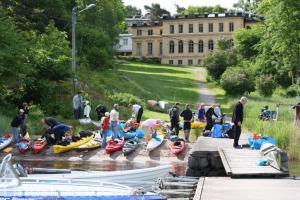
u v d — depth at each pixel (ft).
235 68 269.85
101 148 107.96
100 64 241.96
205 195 53.52
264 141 82.28
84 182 54.13
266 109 151.94
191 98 245.86
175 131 117.50
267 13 249.55
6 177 50.08
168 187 67.56
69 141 107.34
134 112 132.36
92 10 277.03
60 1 219.82
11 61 144.97
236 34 329.31
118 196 48.83
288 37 240.53
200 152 76.64
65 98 162.30
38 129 126.31
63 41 176.45
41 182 53.36
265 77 255.50
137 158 102.83
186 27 499.92
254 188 57.67
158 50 511.40
